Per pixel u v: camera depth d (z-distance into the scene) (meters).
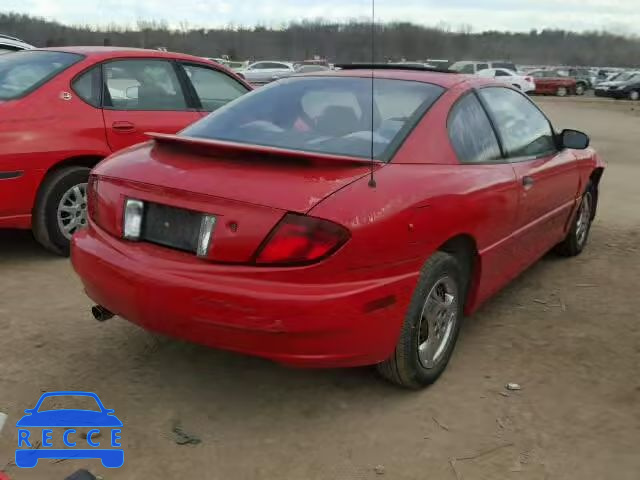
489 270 3.60
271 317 2.52
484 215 3.32
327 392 3.19
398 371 3.04
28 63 5.19
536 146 4.32
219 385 3.23
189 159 2.94
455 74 3.83
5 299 4.18
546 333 3.93
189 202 2.70
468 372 3.41
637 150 13.91
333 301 2.55
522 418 2.99
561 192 4.56
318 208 2.56
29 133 4.67
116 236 2.96
